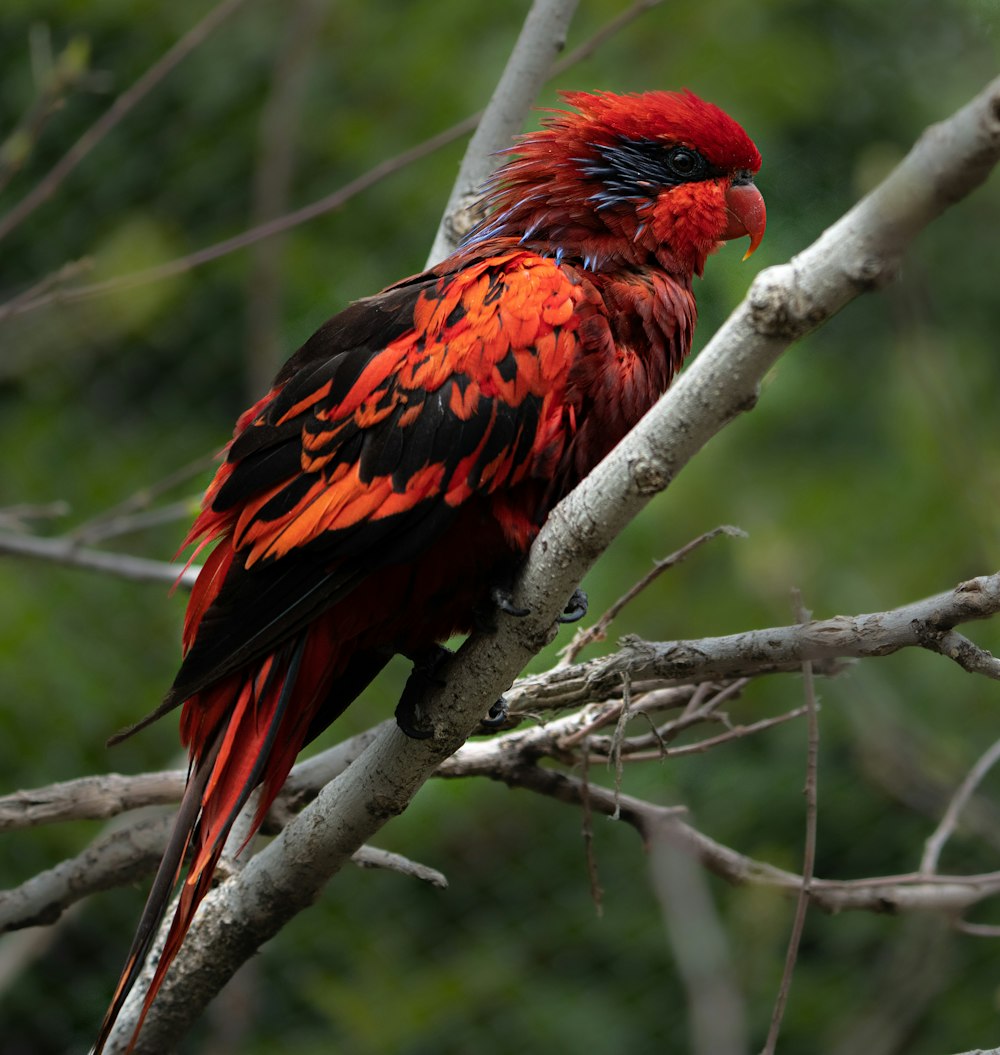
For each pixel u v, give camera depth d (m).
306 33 10.91
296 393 5.66
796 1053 10.70
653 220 6.34
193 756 5.50
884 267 3.66
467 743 6.21
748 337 3.95
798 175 12.55
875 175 6.96
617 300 5.92
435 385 5.46
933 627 4.87
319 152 11.98
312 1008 10.71
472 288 5.66
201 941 5.60
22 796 5.99
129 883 6.19
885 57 12.91
